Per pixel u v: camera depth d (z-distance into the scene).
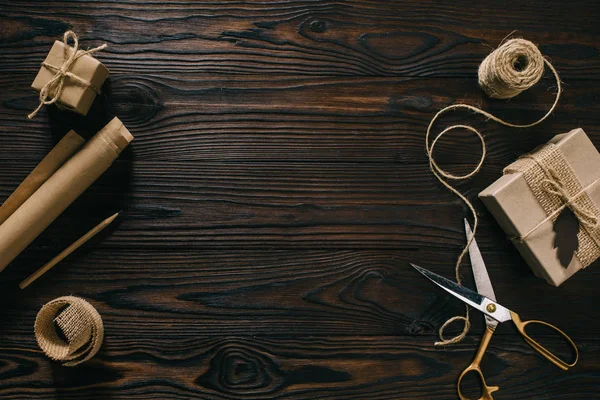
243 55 0.89
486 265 0.91
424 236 0.90
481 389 0.90
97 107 0.87
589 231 0.86
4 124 0.87
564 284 0.92
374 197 0.90
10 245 0.82
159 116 0.88
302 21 0.90
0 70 0.87
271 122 0.89
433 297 0.90
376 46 0.91
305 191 0.89
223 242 0.89
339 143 0.90
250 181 0.89
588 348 0.92
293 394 0.89
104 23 0.87
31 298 0.87
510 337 0.91
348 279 0.90
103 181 0.87
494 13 0.92
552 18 0.93
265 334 0.89
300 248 0.89
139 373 0.88
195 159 0.88
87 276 0.87
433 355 0.90
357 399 0.89
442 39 0.91
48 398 0.87
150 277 0.88
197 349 0.88
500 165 0.91
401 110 0.91
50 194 0.82
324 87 0.90
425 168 0.91
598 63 0.93
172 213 0.88
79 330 0.81
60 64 0.80
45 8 0.87
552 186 0.85
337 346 0.89
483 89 0.91
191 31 0.88
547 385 0.91
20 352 0.87
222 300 0.88
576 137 0.86
